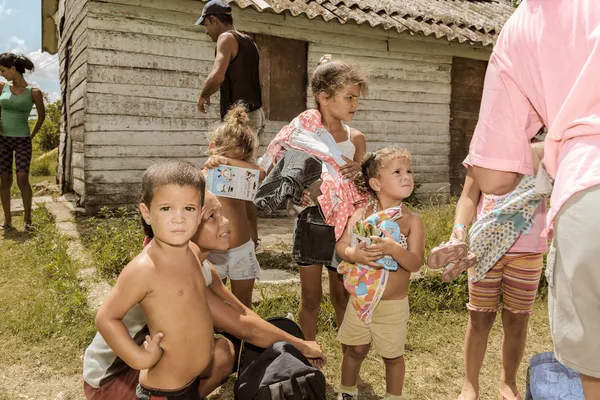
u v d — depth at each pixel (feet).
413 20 31.60
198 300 6.35
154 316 6.12
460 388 10.02
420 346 11.68
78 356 10.82
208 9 16.33
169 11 25.68
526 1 5.86
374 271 8.13
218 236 7.57
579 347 5.05
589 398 5.27
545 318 13.47
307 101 29.84
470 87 36.88
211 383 7.91
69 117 32.32
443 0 41.70
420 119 34.19
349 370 8.77
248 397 6.99
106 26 24.40
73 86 30.42
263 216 27.25
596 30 4.99
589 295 4.87
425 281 14.53
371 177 8.34
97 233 18.71
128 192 25.36
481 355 9.00
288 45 29.12
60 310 12.57
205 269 7.73
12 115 21.68
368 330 8.51
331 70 9.19
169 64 25.94
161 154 26.05
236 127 9.82
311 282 9.66
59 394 9.40
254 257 10.23
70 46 32.24
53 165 56.18
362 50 31.42
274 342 7.77
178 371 6.31
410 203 29.27
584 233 4.77
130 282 5.96
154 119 25.79
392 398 8.63
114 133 24.95
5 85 21.84
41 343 11.35
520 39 5.81
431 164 34.91
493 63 6.33
